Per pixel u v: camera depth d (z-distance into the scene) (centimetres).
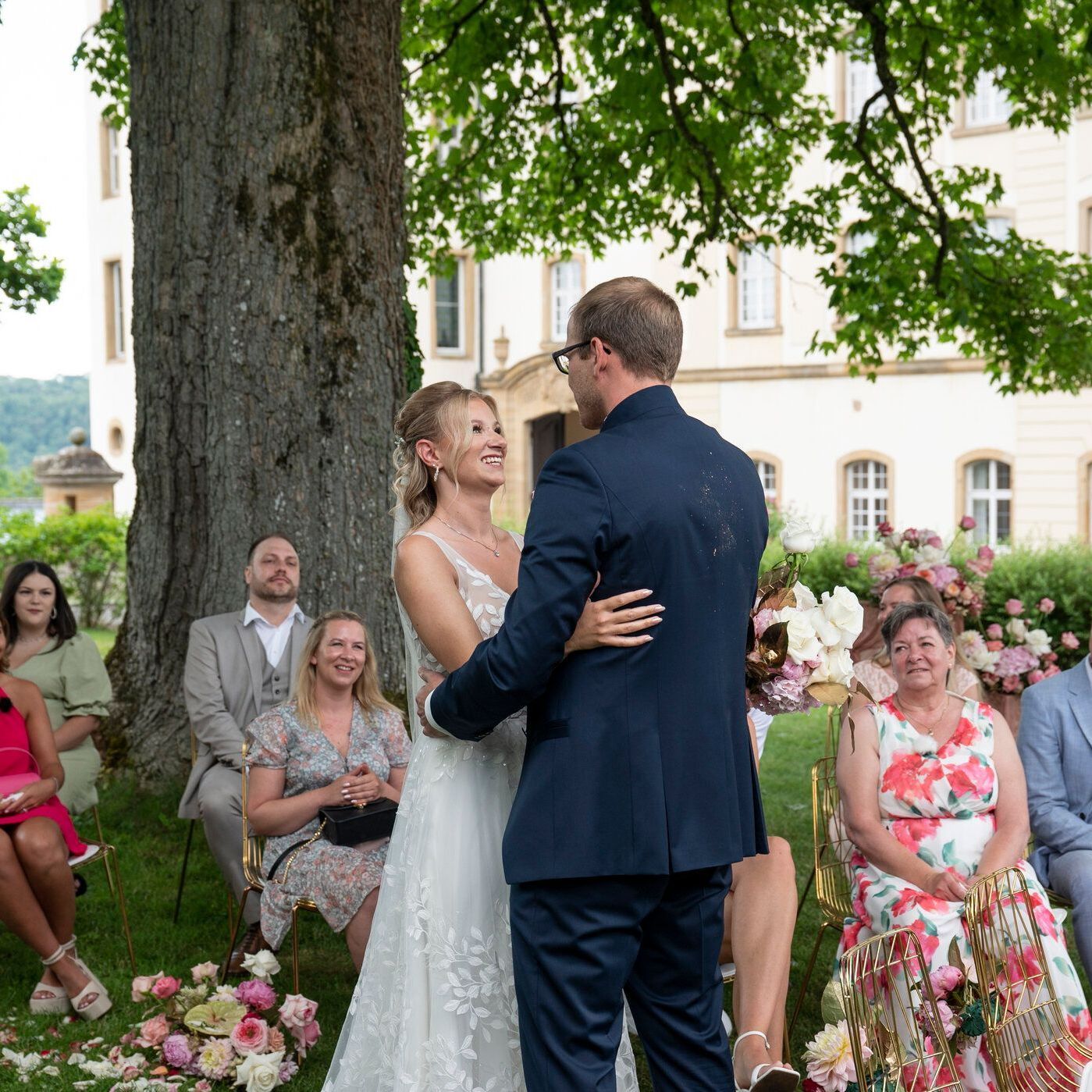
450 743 280
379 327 636
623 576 232
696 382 2302
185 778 628
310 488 621
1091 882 386
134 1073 359
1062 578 1102
